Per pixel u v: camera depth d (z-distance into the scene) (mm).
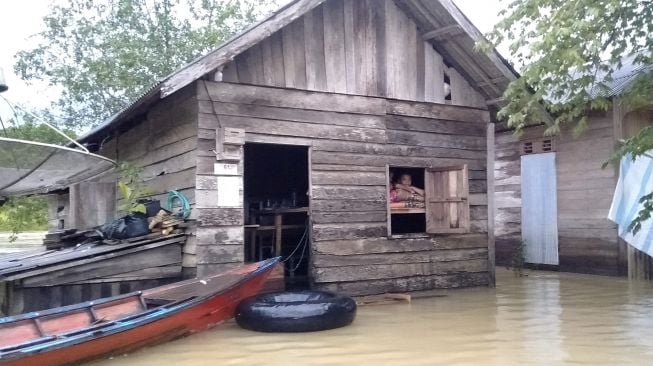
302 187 13430
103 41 20000
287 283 10812
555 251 13641
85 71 19984
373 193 9977
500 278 12562
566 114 7922
